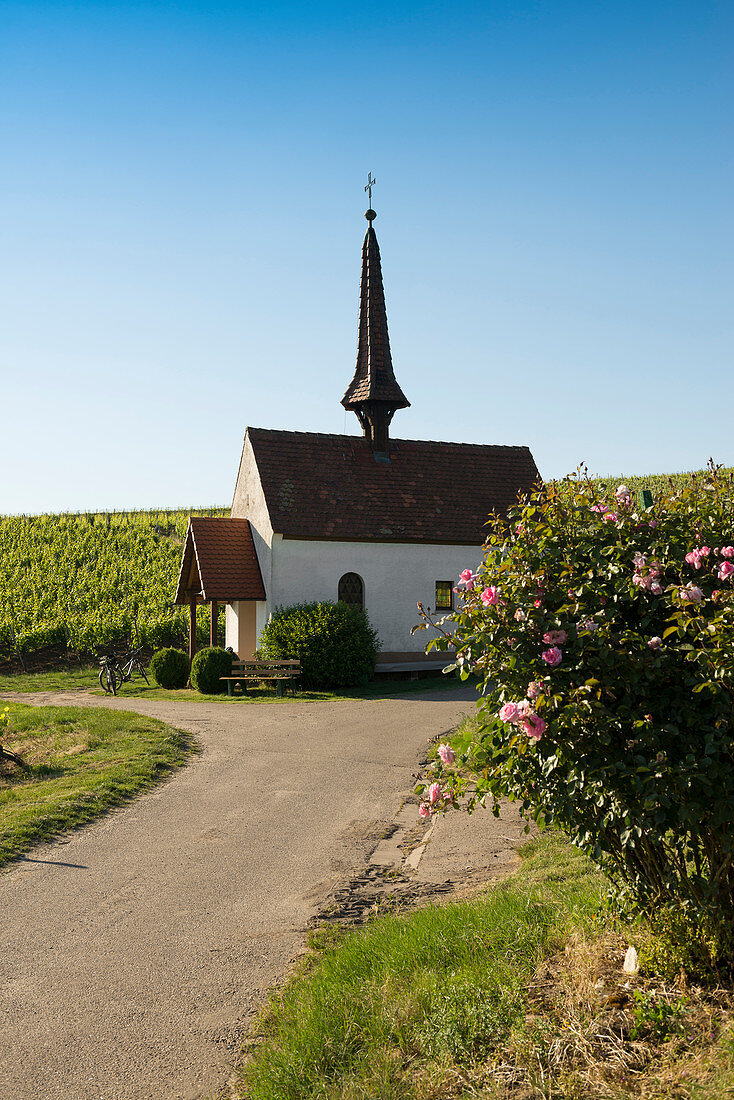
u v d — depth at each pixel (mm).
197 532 27516
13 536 50781
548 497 5219
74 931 6773
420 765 13109
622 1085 3711
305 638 23766
